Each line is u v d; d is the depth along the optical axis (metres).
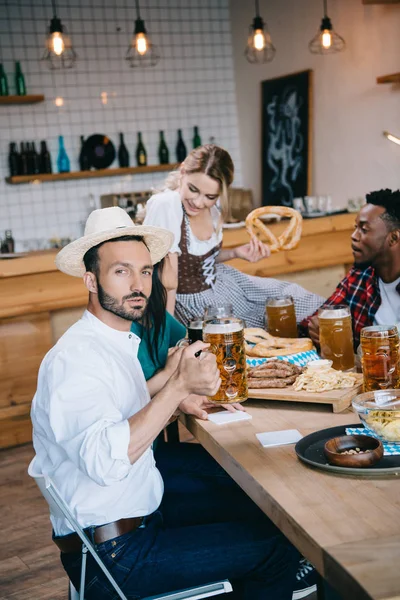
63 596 2.57
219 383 1.55
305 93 6.02
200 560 1.61
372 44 5.25
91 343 1.65
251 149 6.95
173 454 2.19
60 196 6.48
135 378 1.77
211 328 1.75
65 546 1.67
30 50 6.29
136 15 6.63
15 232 6.35
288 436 1.58
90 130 6.54
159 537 1.66
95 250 1.68
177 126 6.89
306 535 1.13
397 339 1.71
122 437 1.46
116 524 1.65
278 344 2.17
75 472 1.62
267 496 1.30
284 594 1.67
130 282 1.68
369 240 2.31
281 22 6.23
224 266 3.30
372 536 1.10
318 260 4.79
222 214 3.08
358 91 5.47
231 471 1.51
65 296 4.20
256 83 6.72
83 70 6.48
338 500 1.24
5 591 2.64
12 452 4.16
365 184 5.55
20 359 4.19
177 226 2.95
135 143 6.72
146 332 2.05
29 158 6.28
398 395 1.54
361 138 5.51
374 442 1.42
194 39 6.90
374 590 0.96
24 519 3.25
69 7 6.38
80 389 1.52
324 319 1.99
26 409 4.26
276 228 4.63
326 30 5.26
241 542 1.63
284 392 1.80
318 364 1.90
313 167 6.10
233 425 1.70
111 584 1.59
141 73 6.70
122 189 6.71
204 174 2.89
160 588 1.61
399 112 5.11
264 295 3.23
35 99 6.12
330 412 1.73
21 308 4.12
